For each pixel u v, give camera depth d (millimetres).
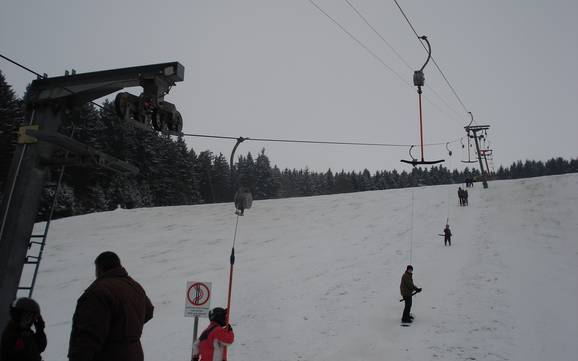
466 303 14414
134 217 41750
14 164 7707
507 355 10039
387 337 11602
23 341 4695
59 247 30516
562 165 157750
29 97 7973
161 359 11039
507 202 35969
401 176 124312
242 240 30781
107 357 3256
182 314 15555
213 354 6648
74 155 7668
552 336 11234
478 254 21812
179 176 84125
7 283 7277
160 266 24516
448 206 37219
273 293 17438
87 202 63656
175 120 8008
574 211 29484
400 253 23641
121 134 71000
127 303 3391
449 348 10547
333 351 10781
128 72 7648
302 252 25891
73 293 19953
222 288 18875
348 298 16094
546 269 18375
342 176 129750
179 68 7590
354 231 31172
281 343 11617
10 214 7477
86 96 7992
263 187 111125
